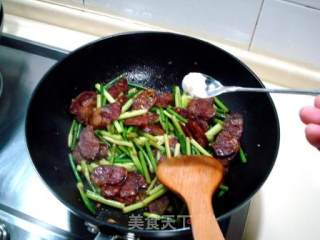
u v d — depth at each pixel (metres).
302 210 0.46
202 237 0.36
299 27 0.53
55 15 0.64
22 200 0.45
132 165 0.51
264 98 0.48
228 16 0.55
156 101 0.55
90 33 0.64
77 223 0.43
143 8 0.59
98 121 0.52
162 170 0.43
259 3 0.52
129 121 0.54
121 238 0.40
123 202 0.47
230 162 0.49
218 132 0.52
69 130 0.52
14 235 0.42
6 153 0.49
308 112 0.42
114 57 0.56
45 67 0.59
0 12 0.52
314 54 0.55
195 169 0.43
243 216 0.43
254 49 0.58
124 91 0.56
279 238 0.44
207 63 0.54
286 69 0.57
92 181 0.48
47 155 0.47
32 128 0.45
